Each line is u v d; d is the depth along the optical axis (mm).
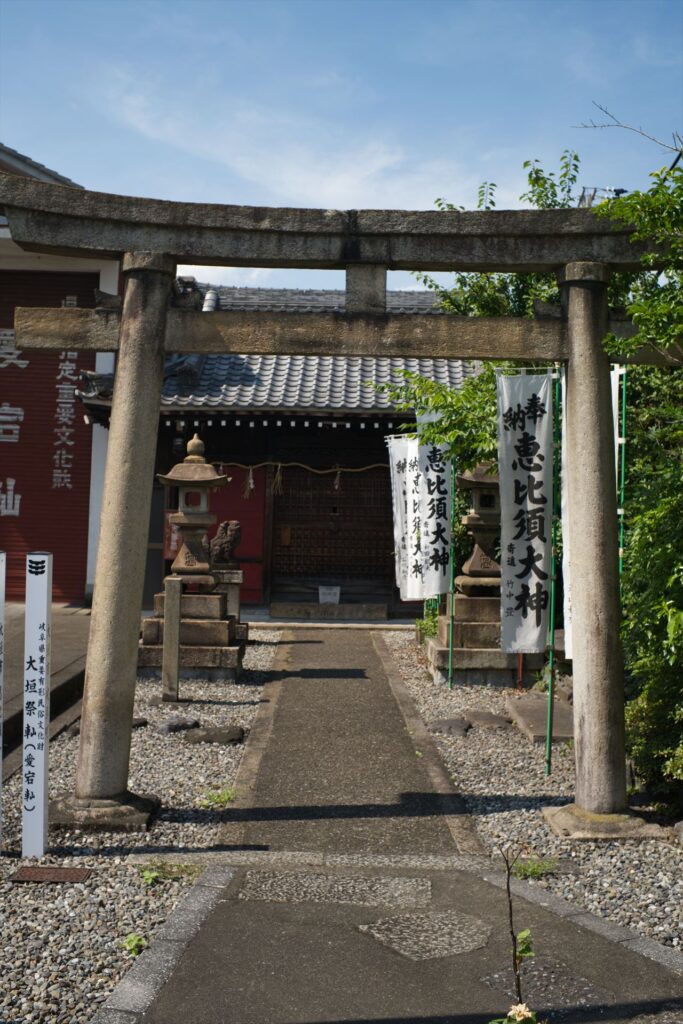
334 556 17766
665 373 9938
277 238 6410
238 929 4570
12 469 18156
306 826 6398
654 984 4074
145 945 4398
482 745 8680
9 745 8461
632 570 6684
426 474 11195
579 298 6379
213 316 6441
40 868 5391
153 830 6156
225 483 11430
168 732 8930
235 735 8672
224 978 4090
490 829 6355
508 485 7188
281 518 17797
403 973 4164
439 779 7527
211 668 11312
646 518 6129
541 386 7137
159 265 6328
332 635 15531
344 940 4480
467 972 4176
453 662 11328
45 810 5633
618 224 6320
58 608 17266
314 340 6445
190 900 4895
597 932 4582
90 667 6293
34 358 18281
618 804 6195
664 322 5918
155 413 6355
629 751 6828
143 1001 3873
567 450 6484
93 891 5070
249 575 17656
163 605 11695
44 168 18844
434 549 11172
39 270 18328
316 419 16578
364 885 5172
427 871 5395
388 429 17109
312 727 9273
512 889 5125
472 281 13078
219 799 6918
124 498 6258
